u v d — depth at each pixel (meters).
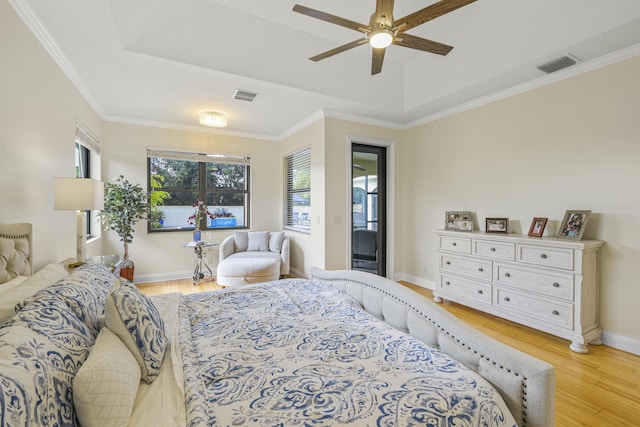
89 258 3.16
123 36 2.37
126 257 4.04
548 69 2.79
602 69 2.60
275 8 2.58
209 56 2.78
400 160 4.69
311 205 4.37
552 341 2.65
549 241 2.62
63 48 2.45
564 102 2.85
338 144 4.15
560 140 2.89
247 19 2.80
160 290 4.12
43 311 0.97
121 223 3.93
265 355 1.26
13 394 0.60
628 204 2.46
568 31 2.40
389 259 4.64
